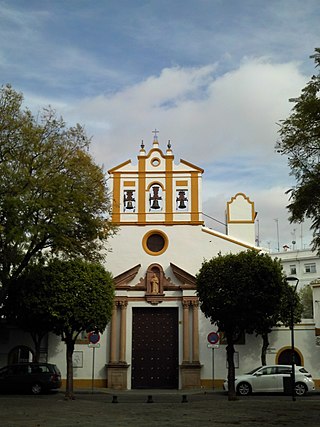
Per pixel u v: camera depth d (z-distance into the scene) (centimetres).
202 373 3584
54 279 3030
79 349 3625
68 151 2638
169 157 3966
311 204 1920
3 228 2266
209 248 3794
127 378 3562
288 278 2809
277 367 3073
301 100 1905
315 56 1886
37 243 2630
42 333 3391
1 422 1709
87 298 3022
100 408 2202
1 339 3631
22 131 2525
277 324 3553
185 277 3697
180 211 3872
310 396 2945
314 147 1933
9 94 2569
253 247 3759
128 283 3728
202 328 3647
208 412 2011
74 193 2534
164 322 3691
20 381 3122
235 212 4075
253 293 2633
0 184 2388
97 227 2703
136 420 1773
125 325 3653
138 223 3850
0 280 2728
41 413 1998
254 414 1917
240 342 3616
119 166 3959
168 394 3139
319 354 3566
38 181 2461
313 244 2105
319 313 3828
